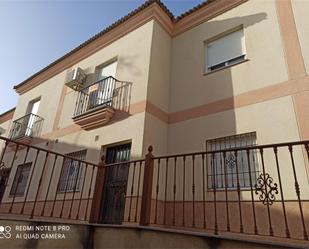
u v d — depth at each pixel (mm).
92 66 8469
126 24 7766
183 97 6492
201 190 5117
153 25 7000
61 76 9828
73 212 6289
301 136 4316
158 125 6105
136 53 7020
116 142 6129
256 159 4695
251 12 6125
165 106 6559
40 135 9102
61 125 8383
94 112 6723
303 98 4547
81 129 7418
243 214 4410
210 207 4855
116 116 6508
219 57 6402
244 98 5355
